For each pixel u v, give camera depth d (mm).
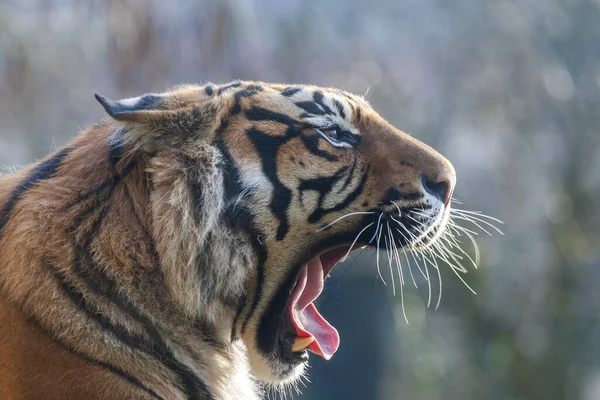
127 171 6105
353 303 19500
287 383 7316
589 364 24391
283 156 6418
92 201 6031
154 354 5996
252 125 6395
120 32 14906
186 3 15492
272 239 6461
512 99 22969
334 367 19891
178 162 6105
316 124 6555
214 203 6152
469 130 23359
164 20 15211
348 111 6762
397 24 22359
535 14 22969
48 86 17703
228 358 6734
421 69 22516
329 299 19078
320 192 6535
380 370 20469
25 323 5680
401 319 23672
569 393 24109
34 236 5867
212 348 6523
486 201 23500
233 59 16156
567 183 23547
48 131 17891
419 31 22484
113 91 15555
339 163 6586
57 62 17578
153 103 6223
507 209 23531
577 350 24109
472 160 23500
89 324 5766
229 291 6391
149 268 6023
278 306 6723
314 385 19859
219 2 15672
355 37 21500
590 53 23047
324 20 21000
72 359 5645
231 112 6395
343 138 6719
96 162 6164
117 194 6070
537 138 23344
